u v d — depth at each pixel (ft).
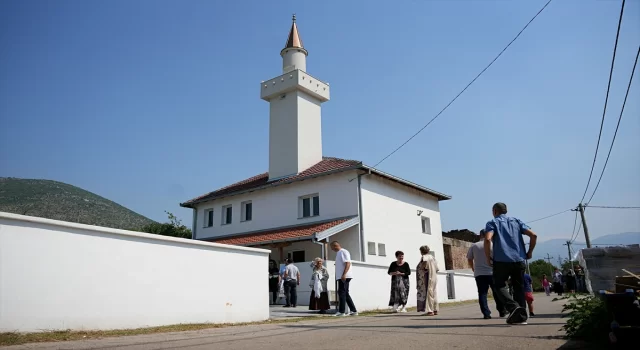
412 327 23.07
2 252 18.25
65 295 20.24
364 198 69.10
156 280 24.73
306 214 74.54
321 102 88.02
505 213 22.89
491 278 27.71
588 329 16.01
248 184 87.35
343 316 36.24
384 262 70.74
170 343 18.17
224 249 29.66
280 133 82.89
